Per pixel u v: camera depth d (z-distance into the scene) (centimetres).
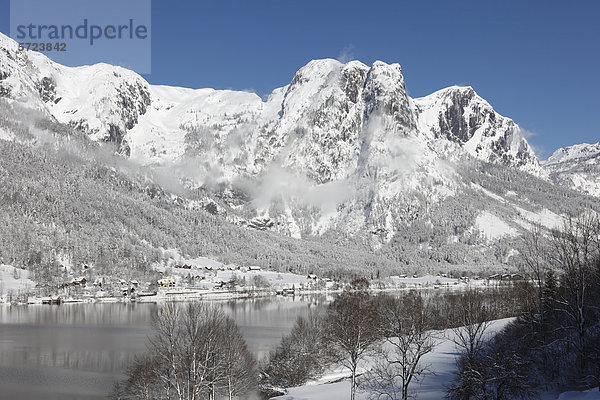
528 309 10444
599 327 8650
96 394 10556
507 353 8312
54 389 10938
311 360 10650
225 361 8306
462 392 7288
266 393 9488
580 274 8681
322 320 13162
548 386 7606
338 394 8606
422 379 8925
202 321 8525
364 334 10212
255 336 15862
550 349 8675
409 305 14850
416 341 9012
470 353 7625
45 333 18288
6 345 15775
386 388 8625
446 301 17588
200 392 7750
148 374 8681
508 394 7156
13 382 11456
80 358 13862
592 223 9425
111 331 18688
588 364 7894
